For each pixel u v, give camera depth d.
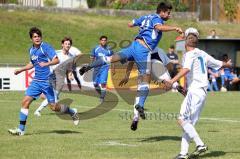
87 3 108.81
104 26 93.62
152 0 102.69
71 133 28.23
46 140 25.66
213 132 29.00
